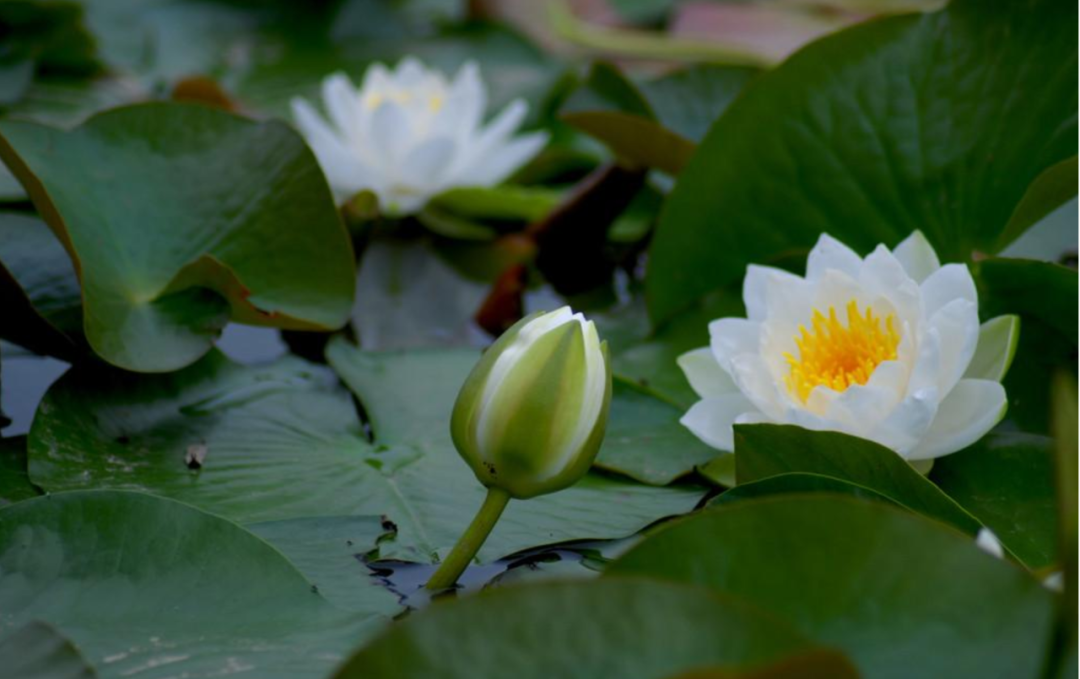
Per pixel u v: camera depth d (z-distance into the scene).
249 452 2.55
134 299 2.58
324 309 2.62
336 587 2.46
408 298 2.75
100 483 2.52
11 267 2.60
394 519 2.51
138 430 2.55
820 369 2.52
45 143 2.60
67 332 2.58
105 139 2.62
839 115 2.62
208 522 2.46
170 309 2.58
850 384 2.51
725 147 2.64
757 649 2.33
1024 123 2.59
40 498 2.46
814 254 2.54
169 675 2.41
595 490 2.53
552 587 2.34
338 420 2.59
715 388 2.55
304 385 2.62
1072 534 2.35
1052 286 2.54
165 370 2.55
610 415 2.58
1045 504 2.49
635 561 2.38
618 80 2.80
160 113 2.63
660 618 2.34
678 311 2.63
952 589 2.36
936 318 2.50
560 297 2.77
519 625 2.34
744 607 2.34
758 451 2.49
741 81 2.85
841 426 2.50
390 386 2.61
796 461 2.48
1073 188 2.55
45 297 2.59
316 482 2.53
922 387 2.49
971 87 2.61
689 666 2.34
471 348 2.65
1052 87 2.59
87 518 2.46
